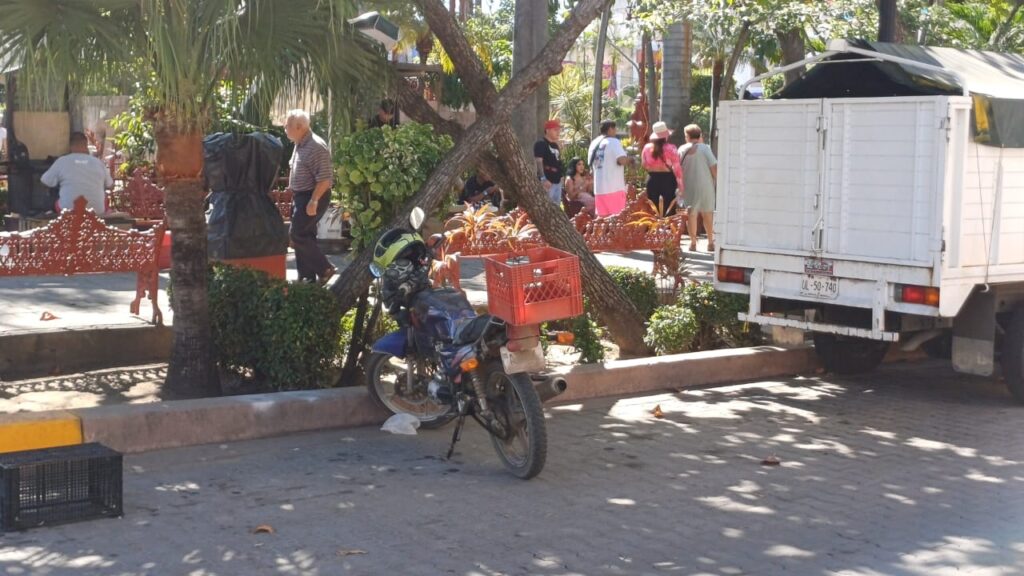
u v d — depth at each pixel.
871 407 9.20
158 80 7.55
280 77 8.13
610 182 17.20
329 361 8.80
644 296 11.19
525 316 6.89
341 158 9.27
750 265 9.77
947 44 16.64
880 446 7.98
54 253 9.33
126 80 7.88
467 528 6.14
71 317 10.41
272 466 7.25
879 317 8.88
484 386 7.21
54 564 5.51
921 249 8.60
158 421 7.49
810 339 11.12
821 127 9.16
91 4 7.20
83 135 13.63
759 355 10.29
